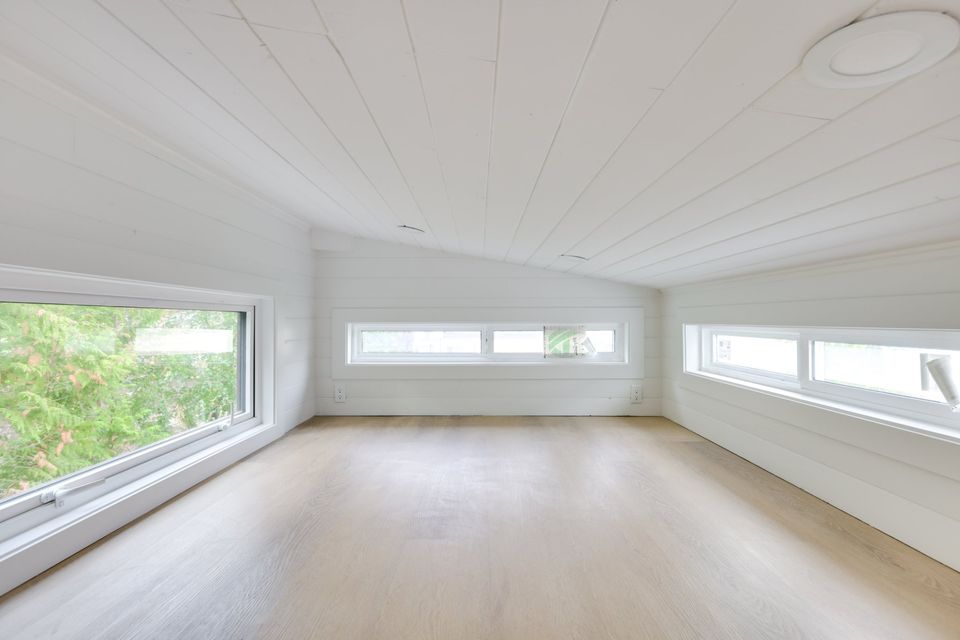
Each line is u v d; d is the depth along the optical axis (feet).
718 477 7.13
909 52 1.89
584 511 5.91
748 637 3.62
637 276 9.92
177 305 6.88
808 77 2.19
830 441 6.00
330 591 4.25
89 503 5.29
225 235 7.43
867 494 5.44
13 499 4.59
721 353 9.62
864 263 5.34
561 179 4.43
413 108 3.38
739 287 8.04
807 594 4.13
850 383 6.15
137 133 5.46
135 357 6.20
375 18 2.35
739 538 5.17
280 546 5.06
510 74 2.71
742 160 3.27
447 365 11.51
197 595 4.18
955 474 4.38
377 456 8.23
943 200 3.31
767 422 7.36
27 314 4.73
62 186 4.57
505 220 6.72
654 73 2.45
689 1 1.88
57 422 5.08
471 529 5.44
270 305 9.22
